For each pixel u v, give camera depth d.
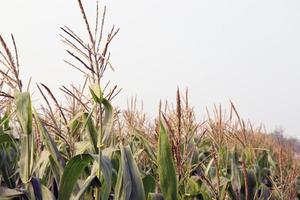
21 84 2.94
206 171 4.23
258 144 7.15
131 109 4.68
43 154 3.10
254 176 4.71
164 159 2.98
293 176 4.53
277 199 4.59
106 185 2.86
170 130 3.46
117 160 3.62
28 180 2.90
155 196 3.17
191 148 3.98
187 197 3.70
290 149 6.64
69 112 3.69
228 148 5.12
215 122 4.33
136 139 4.97
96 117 3.04
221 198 3.67
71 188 2.92
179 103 3.39
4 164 3.19
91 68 2.87
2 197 2.89
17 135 3.58
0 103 3.47
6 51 2.88
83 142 3.45
